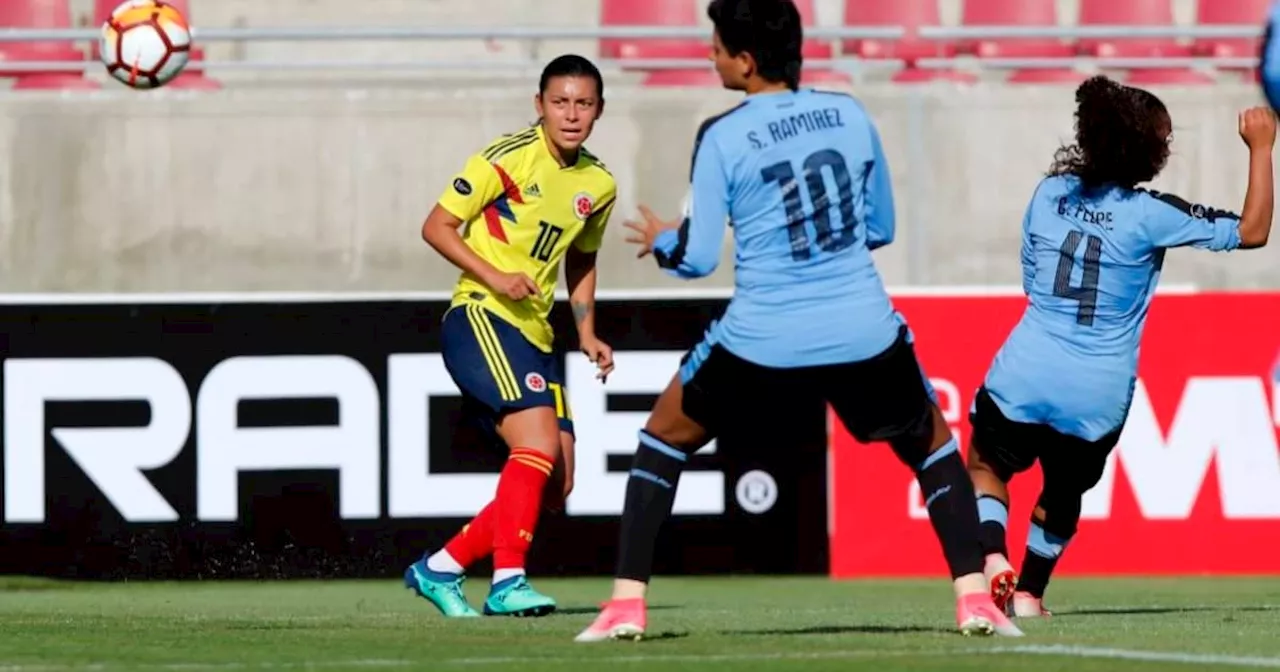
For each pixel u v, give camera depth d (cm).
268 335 3947
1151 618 2583
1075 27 4569
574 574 3972
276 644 2116
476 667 1812
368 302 3959
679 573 3994
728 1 1953
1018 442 2473
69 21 5122
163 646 2112
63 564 3903
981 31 4497
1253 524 4038
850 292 1931
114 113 4294
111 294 4019
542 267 2664
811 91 1966
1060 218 2416
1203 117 4419
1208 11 5306
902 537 4044
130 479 3922
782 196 1916
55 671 1827
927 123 4400
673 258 1941
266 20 5416
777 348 1927
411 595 3575
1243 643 2067
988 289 4384
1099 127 2361
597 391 3988
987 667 1786
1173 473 4038
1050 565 2633
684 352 3991
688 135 4350
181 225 4294
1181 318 4041
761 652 1928
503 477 2669
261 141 4316
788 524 4028
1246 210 2342
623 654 1909
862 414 1992
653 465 2012
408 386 3956
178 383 3934
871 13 5262
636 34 4419
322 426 3950
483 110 4338
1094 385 2411
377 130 4325
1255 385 4047
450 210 2592
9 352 3906
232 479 3934
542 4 5519
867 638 2106
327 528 3941
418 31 4397
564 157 2647
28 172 4288
